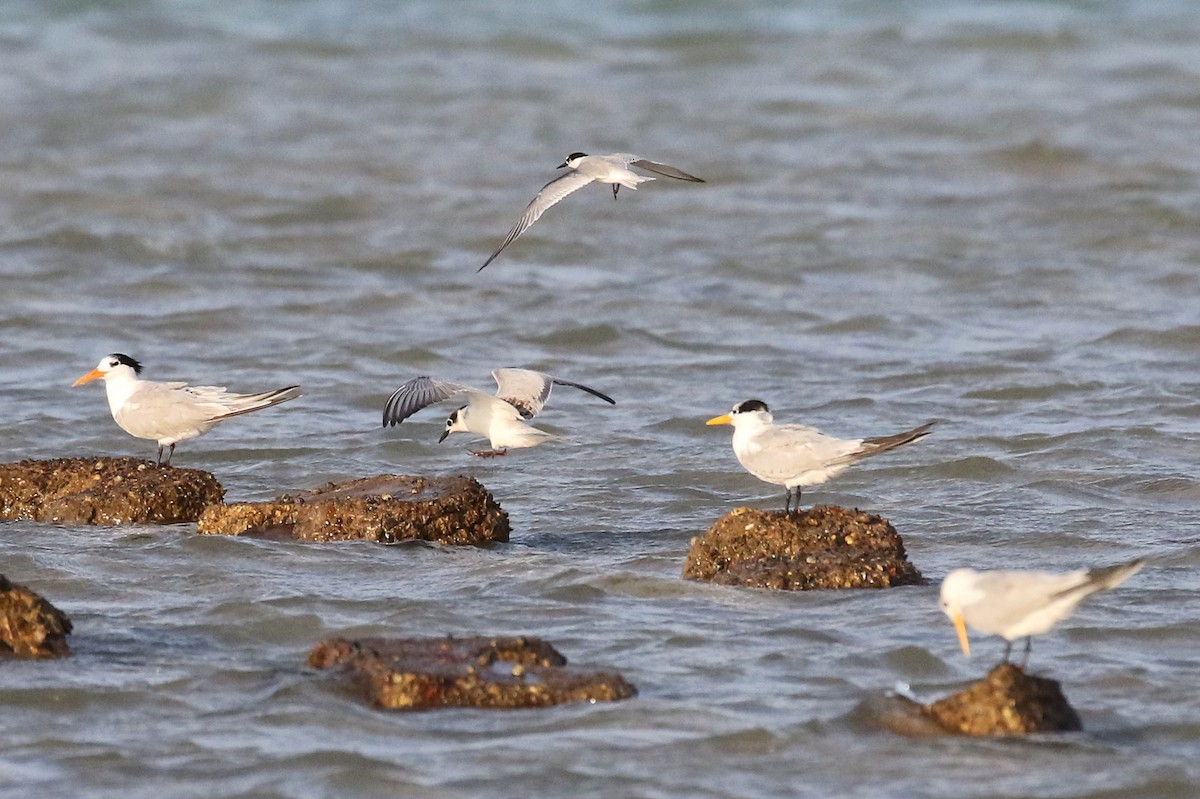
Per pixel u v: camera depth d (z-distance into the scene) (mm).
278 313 26766
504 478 18484
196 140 37719
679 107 40656
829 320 26297
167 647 12508
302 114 40000
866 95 41531
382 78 43375
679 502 17438
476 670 11555
